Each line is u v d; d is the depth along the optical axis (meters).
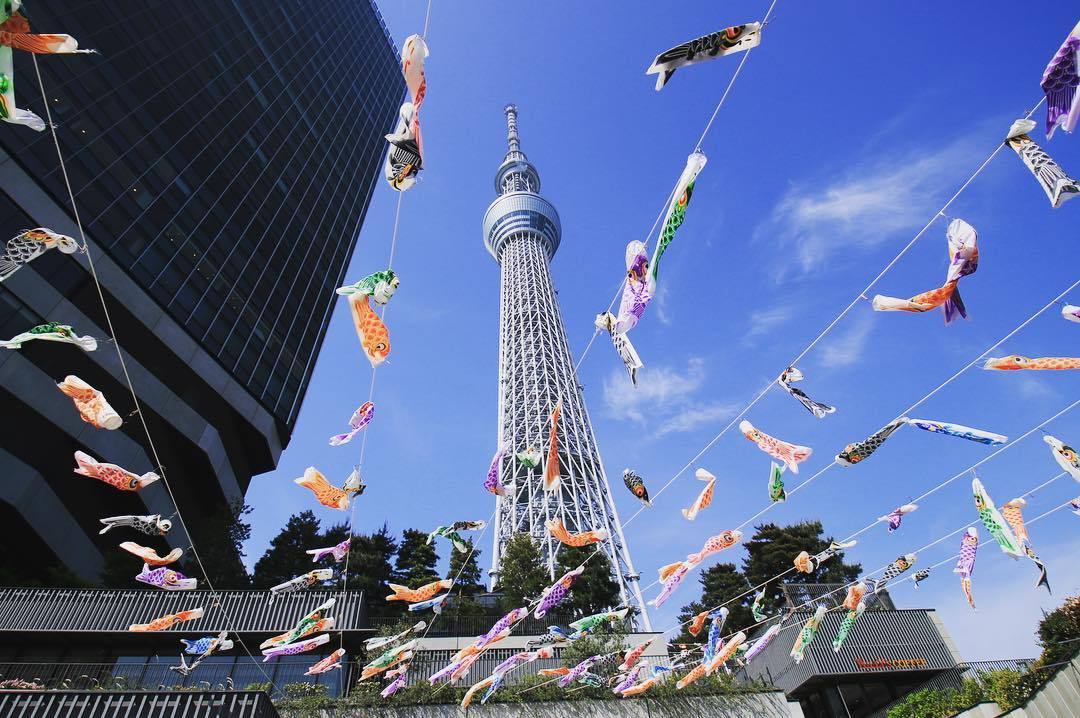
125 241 33.88
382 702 16.80
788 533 41.34
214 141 44.75
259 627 18.41
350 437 9.80
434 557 34.53
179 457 35.12
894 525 10.76
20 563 27.20
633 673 16.77
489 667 20.16
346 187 63.09
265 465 42.62
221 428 38.34
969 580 10.66
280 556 31.77
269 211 48.66
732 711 18.67
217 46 49.31
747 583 38.22
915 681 23.77
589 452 62.28
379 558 31.92
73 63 34.50
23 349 27.64
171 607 18.52
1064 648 17.28
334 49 71.50
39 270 29.09
